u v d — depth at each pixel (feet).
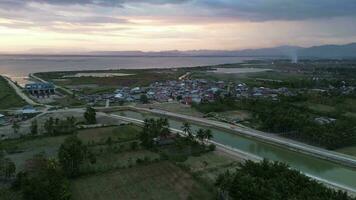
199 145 574.15
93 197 375.25
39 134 622.13
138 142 573.74
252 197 336.08
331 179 469.16
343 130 618.03
